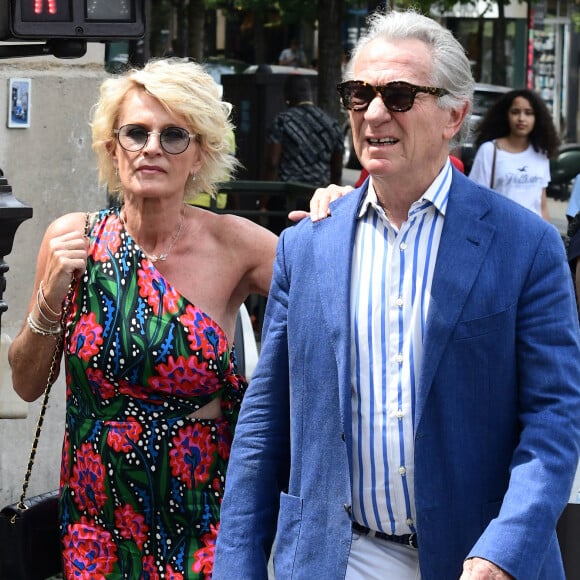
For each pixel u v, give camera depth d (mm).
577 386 3828
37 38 6402
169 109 4922
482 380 3832
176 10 31359
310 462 4035
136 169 4938
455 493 3830
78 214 5117
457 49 3984
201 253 5090
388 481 3918
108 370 4840
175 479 4883
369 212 4078
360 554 4020
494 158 14133
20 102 7555
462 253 3881
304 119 14445
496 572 3598
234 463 4277
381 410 3912
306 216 4371
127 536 4914
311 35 39594
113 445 4863
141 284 4898
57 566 5336
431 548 3844
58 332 5000
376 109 3904
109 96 5000
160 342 4828
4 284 5324
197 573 4879
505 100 14133
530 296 3865
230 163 5199
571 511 4984
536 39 39438
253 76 17391
